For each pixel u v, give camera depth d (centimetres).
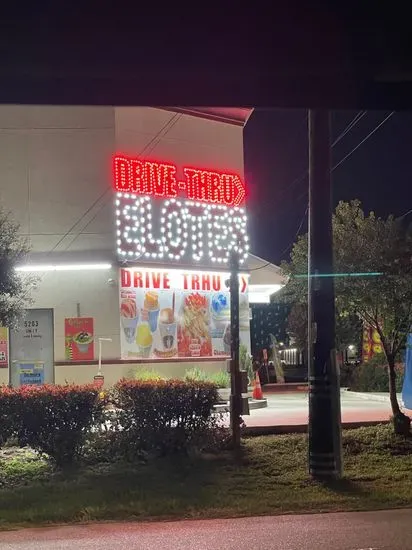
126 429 1165
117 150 1895
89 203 1877
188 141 2036
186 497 966
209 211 2058
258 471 1106
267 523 847
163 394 1162
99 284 1869
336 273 1273
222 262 2073
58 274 1862
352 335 1712
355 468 1131
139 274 1905
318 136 1116
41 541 777
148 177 1941
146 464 1146
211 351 2025
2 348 1831
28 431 1120
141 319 1898
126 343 1866
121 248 1869
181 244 1991
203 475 1084
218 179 2086
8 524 856
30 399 1116
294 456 1180
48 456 1168
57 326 1847
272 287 2241
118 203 1878
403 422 1290
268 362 3409
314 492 1000
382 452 1213
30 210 1858
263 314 3816
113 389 1197
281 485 1038
